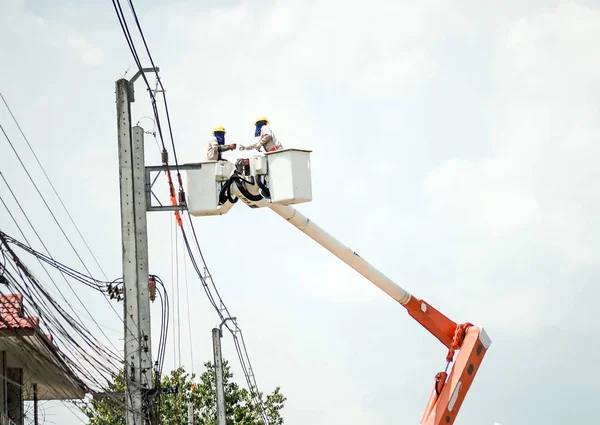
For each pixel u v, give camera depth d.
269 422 56.53
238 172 24.22
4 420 24.05
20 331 21.66
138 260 23.59
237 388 56.56
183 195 24.50
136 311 23.12
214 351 42.31
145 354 23.12
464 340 29.95
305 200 24.20
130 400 22.70
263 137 25.00
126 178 23.52
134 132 24.00
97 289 23.22
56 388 27.23
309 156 24.44
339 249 28.06
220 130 25.22
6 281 17.84
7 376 25.03
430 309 30.27
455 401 29.50
